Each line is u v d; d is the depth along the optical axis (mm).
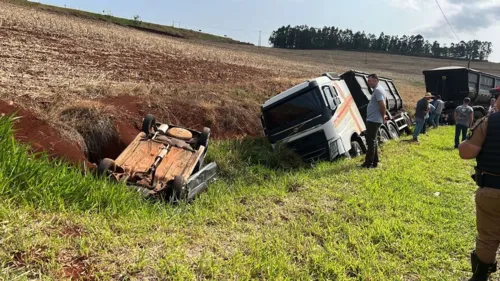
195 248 3859
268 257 3803
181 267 3318
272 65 37344
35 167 4324
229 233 4418
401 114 15898
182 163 7016
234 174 8445
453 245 4496
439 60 90062
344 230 4738
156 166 6641
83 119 8609
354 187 6637
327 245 4281
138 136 7609
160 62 21391
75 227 3740
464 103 11969
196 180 6695
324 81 9977
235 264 3570
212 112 11766
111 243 3582
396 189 6680
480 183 3439
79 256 3248
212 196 6242
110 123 8875
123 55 20953
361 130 11383
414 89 36219
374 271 3865
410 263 4074
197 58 27953
